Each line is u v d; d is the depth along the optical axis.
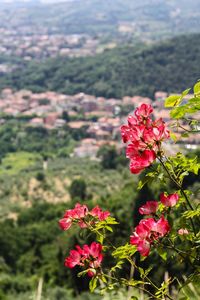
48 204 50.59
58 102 140.00
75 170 86.12
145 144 2.26
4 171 95.19
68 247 22.38
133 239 2.21
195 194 2.36
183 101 2.30
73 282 15.46
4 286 23.70
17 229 40.06
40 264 35.25
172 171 2.34
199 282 2.19
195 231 2.26
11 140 113.12
